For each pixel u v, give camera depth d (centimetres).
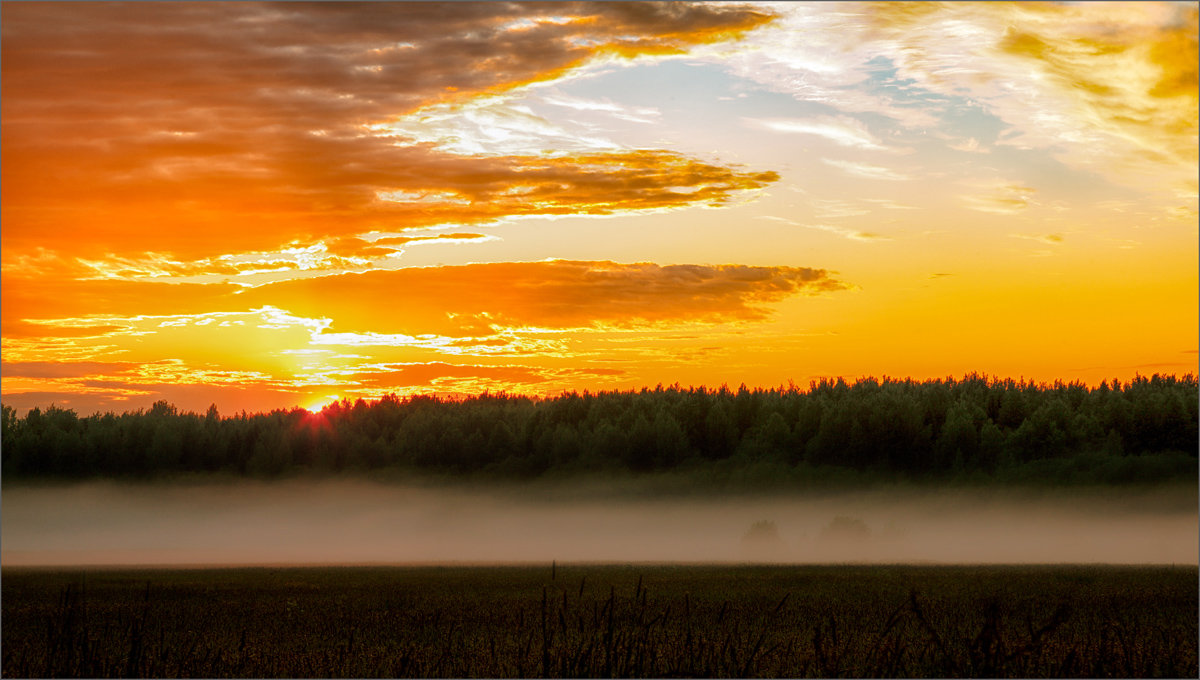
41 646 1662
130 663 1296
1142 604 2744
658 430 18125
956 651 1404
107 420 19538
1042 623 2100
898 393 16588
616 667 1165
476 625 2205
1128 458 14138
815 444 16488
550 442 19225
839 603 2838
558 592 3619
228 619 2473
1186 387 15262
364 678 1429
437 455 19800
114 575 5331
